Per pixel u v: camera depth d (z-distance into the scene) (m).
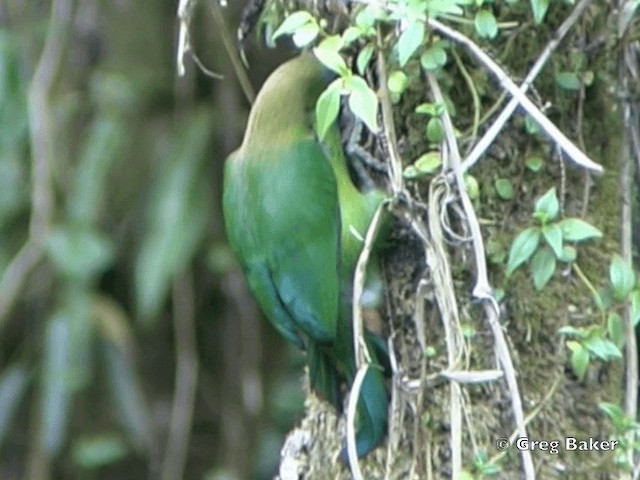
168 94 8.38
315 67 4.55
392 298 4.42
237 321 8.59
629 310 4.34
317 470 4.75
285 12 4.86
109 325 8.32
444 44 4.20
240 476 8.47
